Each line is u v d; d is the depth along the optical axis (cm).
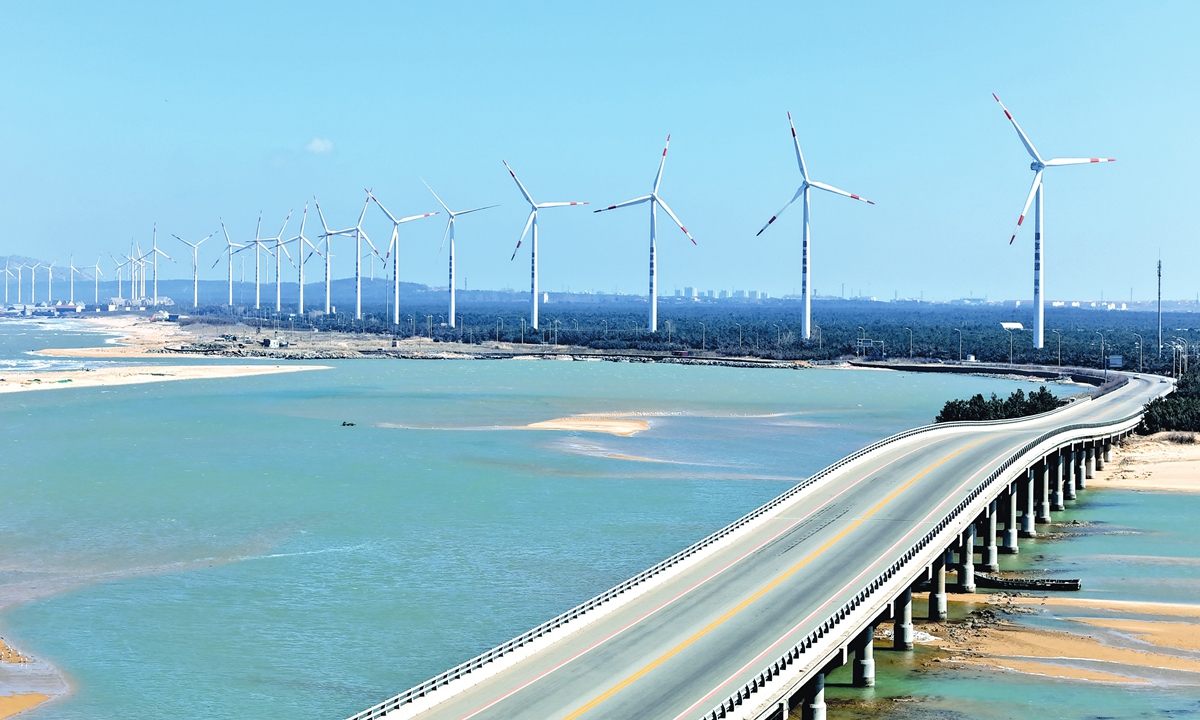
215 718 6575
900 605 7556
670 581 7369
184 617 8412
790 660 5850
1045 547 10631
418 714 5219
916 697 6688
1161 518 11831
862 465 11312
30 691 6981
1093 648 7562
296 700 6850
